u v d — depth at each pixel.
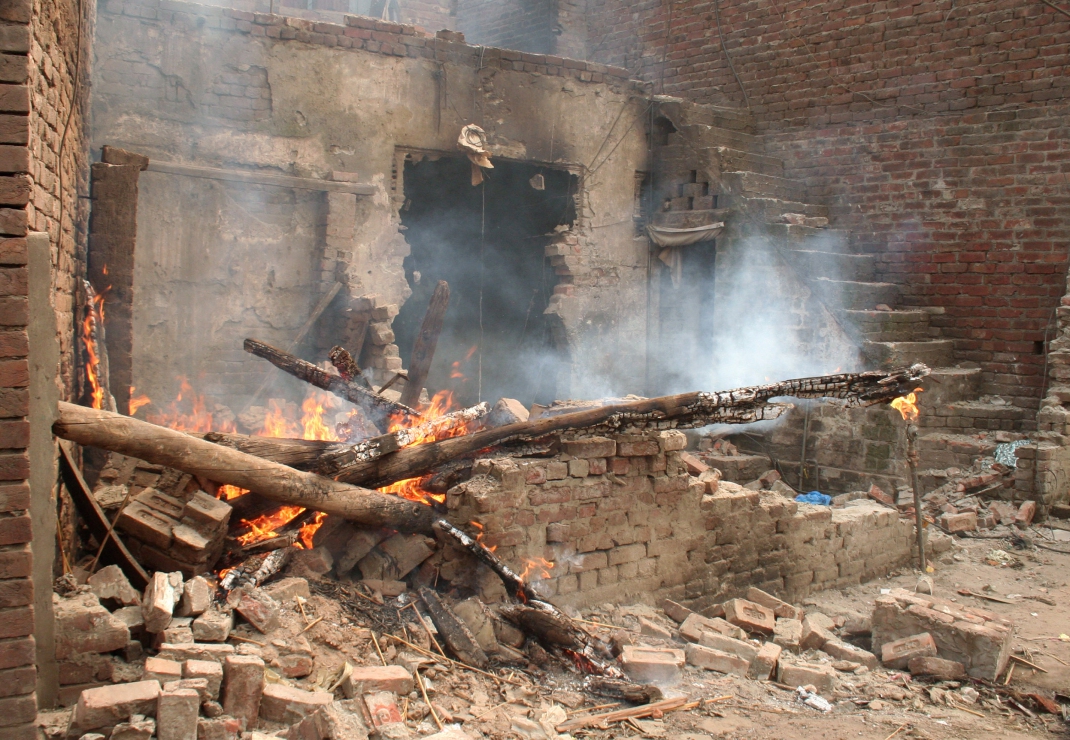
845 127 13.65
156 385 10.76
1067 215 11.62
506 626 5.70
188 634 4.48
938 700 5.69
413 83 12.23
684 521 7.05
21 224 3.71
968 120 12.47
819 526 8.09
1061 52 11.71
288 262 11.55
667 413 6.40
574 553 6.40
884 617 6.52
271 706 4.22
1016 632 7.07
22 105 3.69
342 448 5.87
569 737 4.71
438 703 4.79
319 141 11.62
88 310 7.52
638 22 16.20
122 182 7.85
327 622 5.21
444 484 6.34
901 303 13.02
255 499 5.93
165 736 3.81
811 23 13.98
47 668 4.16
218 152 11.01
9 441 3.72
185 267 10.88
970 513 9.95
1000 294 12.16
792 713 5.35
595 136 13.73
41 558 4.14
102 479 5.85
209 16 10.86
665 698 5.25
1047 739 5.24
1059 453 10.30
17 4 3.66
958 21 12.55
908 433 8.98
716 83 15.19
